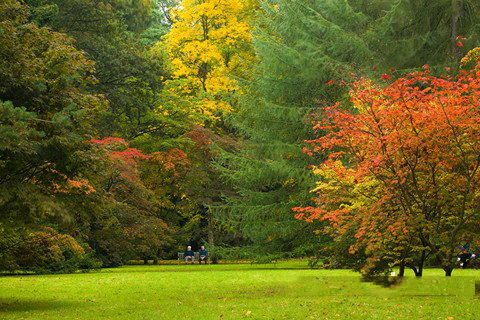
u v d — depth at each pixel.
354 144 14.58
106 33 36.34
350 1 31.78
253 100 31.31
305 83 30.34
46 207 12.02
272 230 29.78
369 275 15.25
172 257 46.41
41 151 12.51
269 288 16.69
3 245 15.72
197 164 35.78
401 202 13.69
